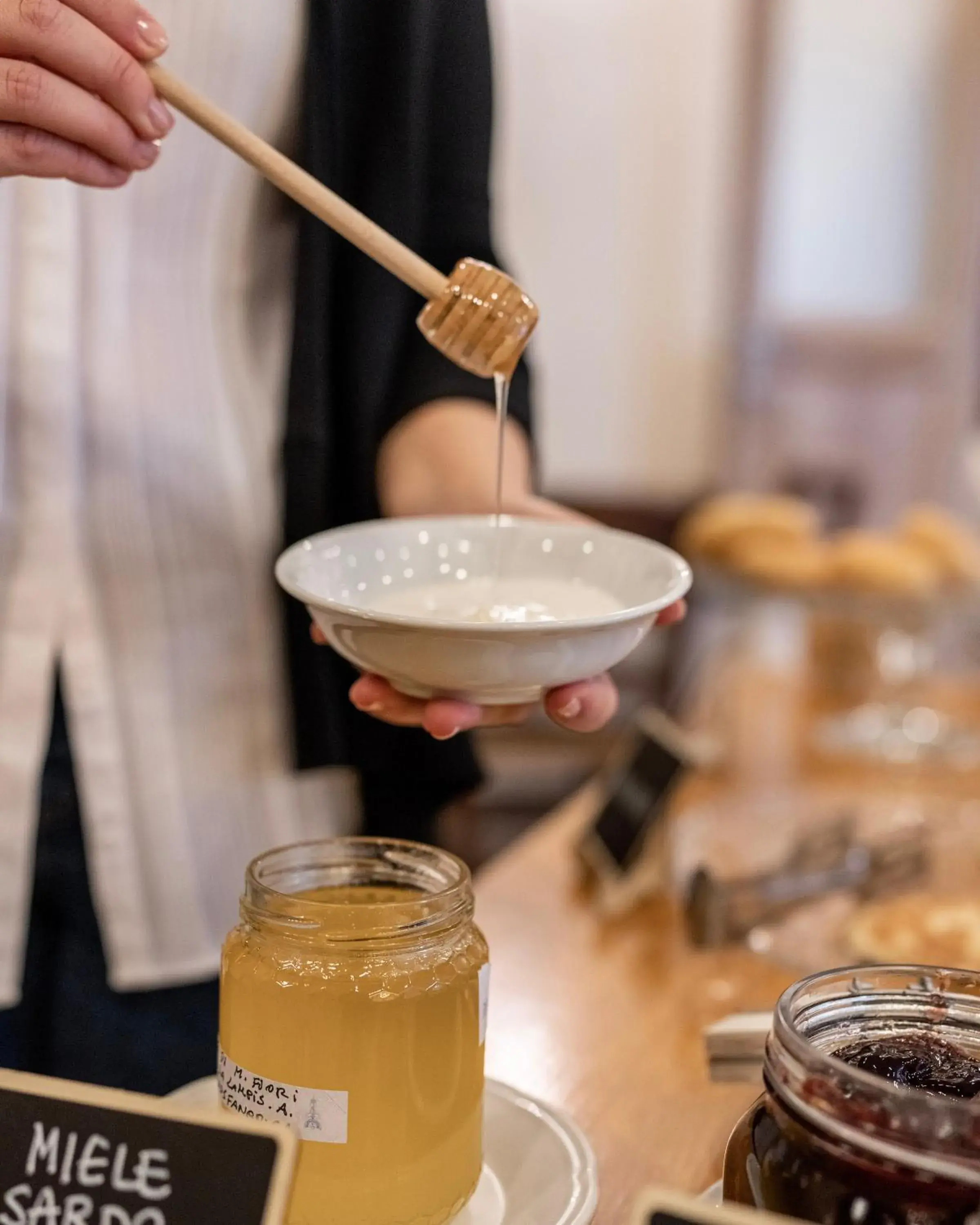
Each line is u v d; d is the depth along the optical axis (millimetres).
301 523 988
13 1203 501
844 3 3076
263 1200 478
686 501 2680
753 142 3174
